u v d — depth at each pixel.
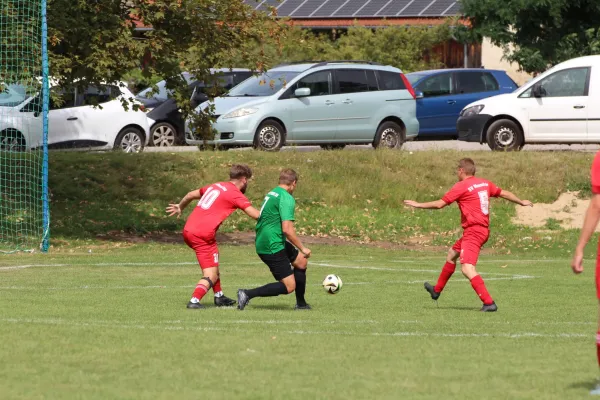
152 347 17.91
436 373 15.87
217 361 16.69
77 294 27.38
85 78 45.41
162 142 67.19
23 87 44.31
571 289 30.77
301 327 21.23
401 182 57.12
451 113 68.81
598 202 14.92
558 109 59.50
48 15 42.75
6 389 14.45
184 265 36.53
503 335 20.28
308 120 59.62
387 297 28.23
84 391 14.36
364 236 51.84
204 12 46.03
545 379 15.43
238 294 24.22
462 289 30.53
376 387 14.80
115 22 43.81
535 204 55.62
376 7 99.12
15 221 47.28
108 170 54.50
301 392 14.42
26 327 20.09
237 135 58.00
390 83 62.44
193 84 67.12
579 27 80.44
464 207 25.36
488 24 80.56
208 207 24.66
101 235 47.53
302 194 55.12
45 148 42.59
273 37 47.88
